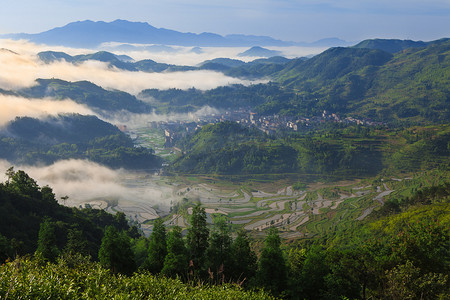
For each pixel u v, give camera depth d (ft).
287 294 174.50
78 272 110.93
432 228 178.70
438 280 138.21
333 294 175.22
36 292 81.82
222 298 116.78
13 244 245.45
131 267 199.31
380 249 183.01
